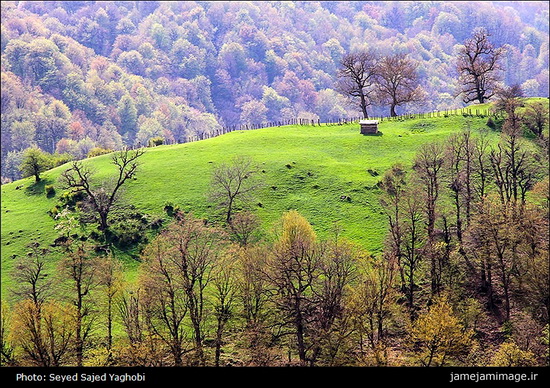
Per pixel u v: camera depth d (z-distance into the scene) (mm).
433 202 127938
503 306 117250
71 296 116375
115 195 152625
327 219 144750
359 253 117000
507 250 120750
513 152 142625
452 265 120750
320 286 114625
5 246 142000
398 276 121812
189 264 109938
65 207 154750
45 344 102750
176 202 151875
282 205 150750
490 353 106688
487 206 123500
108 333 110938
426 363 102188
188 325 112438
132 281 125938
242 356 105812
